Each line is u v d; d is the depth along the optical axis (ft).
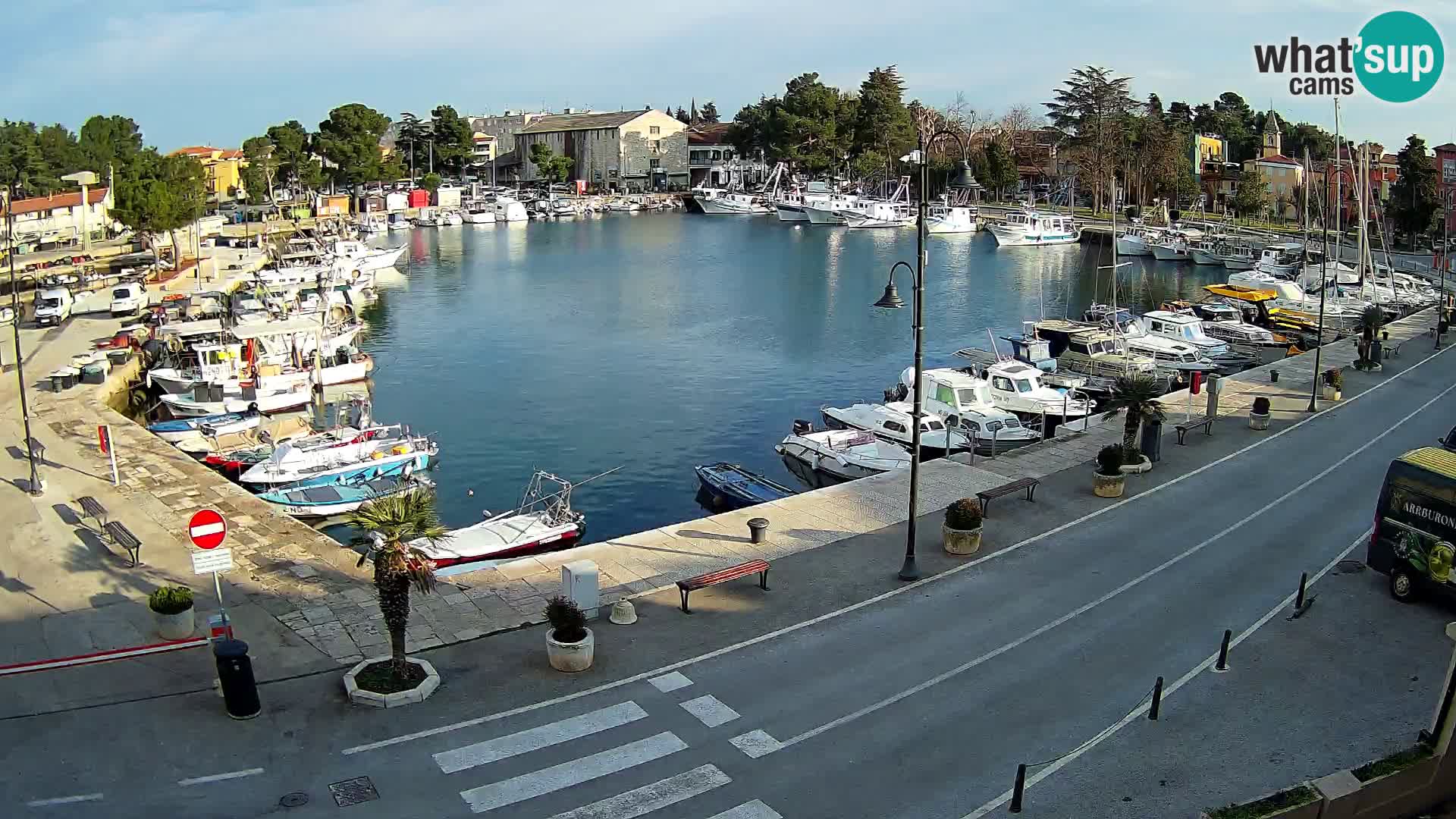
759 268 367.25
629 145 647.97
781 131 584.40
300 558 85.56
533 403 180.14
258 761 54.19
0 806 49.70
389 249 363.56
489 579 80.12
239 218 466.70
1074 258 397.39
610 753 55.36
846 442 135.13
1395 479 76.38
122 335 188.55
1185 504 98.32
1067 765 54.70
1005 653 67.77
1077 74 499.51
